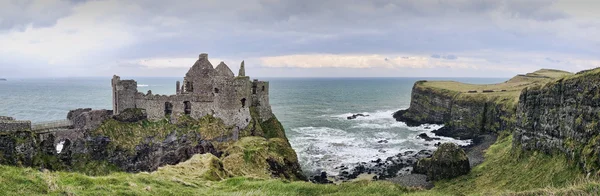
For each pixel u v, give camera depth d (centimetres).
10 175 2038
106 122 6100
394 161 8019
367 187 3609
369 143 9875
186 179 3531
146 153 6053
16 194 1841
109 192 2297
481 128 11894
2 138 4641
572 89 5028
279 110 17375
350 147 9306
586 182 2484
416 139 10631
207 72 6950
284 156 5950
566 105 5134
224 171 4491
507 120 10312
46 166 5038
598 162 3841
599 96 4334
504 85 16412
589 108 4522
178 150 6094
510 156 6350
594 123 4306
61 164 5347
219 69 7325
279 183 3688
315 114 16075
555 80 5703
